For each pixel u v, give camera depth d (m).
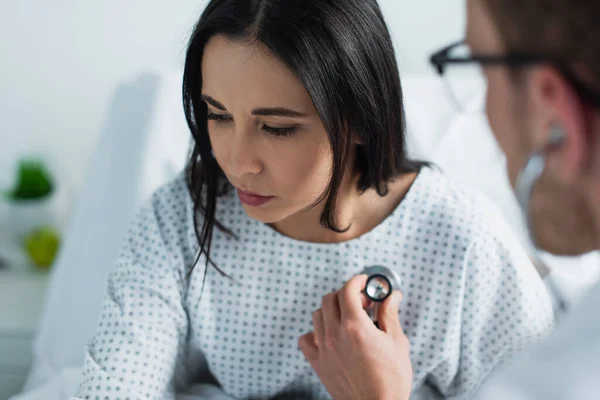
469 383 1.08
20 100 1.96
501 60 0.49
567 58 0.45
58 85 1.95
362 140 0.89
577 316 0.54
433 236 1.00
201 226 1.00
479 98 1.69
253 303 1.03
